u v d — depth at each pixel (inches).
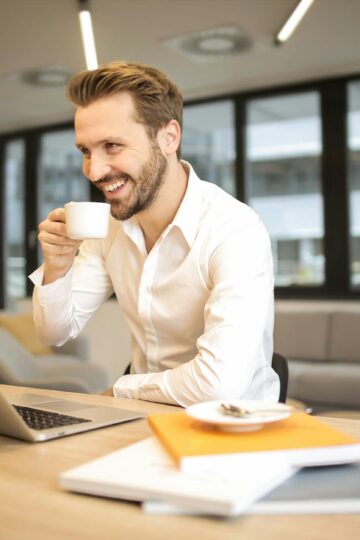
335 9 151.1
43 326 64.5
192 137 233.3
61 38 167.8
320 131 207.5
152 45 174.1
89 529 23.0
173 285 61.4
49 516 24.3
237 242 56.9
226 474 25.3
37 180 271.0
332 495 25.0
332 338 188.5
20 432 36.3
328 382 163.2
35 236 270.4
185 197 60.9
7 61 185.2
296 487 25.9
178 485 24.4
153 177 58.6
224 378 48.8
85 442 36.3
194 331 61.9
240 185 221.9
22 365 143.0
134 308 67.4
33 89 214.2
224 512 22.5
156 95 57.3
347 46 176.2
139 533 22.6
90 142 56.1
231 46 175.3
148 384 51.3
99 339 240.1
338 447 27.8
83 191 263.9
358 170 203.3
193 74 200.7
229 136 226.2
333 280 204.7
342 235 203.3
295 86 210.5
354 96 204.2
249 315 52.6
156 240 64.9
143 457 28.5
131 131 56.1
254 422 30.2
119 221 64.9
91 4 145.8
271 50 178.9
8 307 280.7
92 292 70.7
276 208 217.9
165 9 149.8
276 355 67.1
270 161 219.0
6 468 31.1
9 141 280.5
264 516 24.1
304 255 212.5
